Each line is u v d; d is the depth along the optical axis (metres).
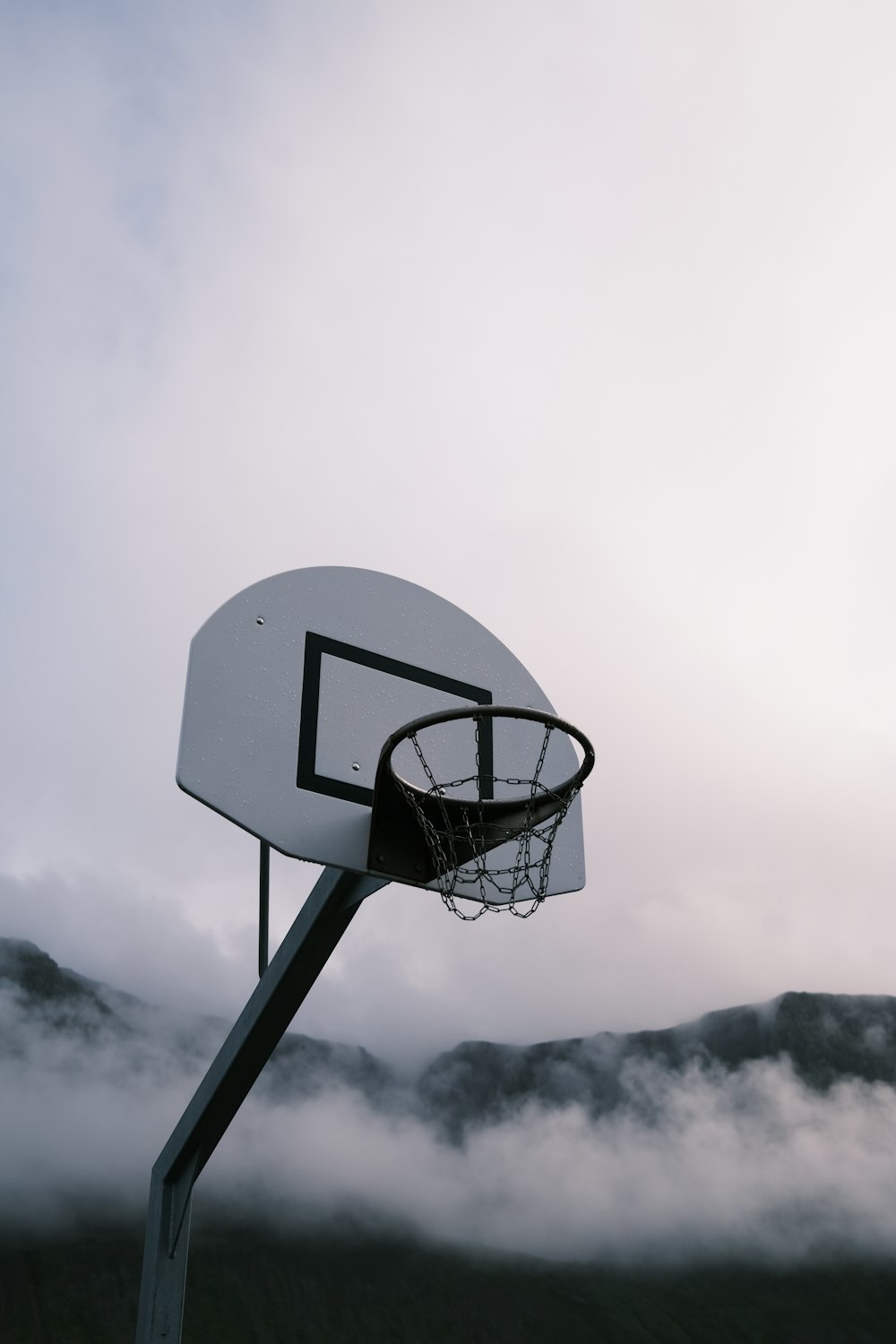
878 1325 99.44
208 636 4.57
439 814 4.34
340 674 4.80
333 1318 92.94
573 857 4.95
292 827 4.23
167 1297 5.84
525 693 5.29
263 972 5.63
